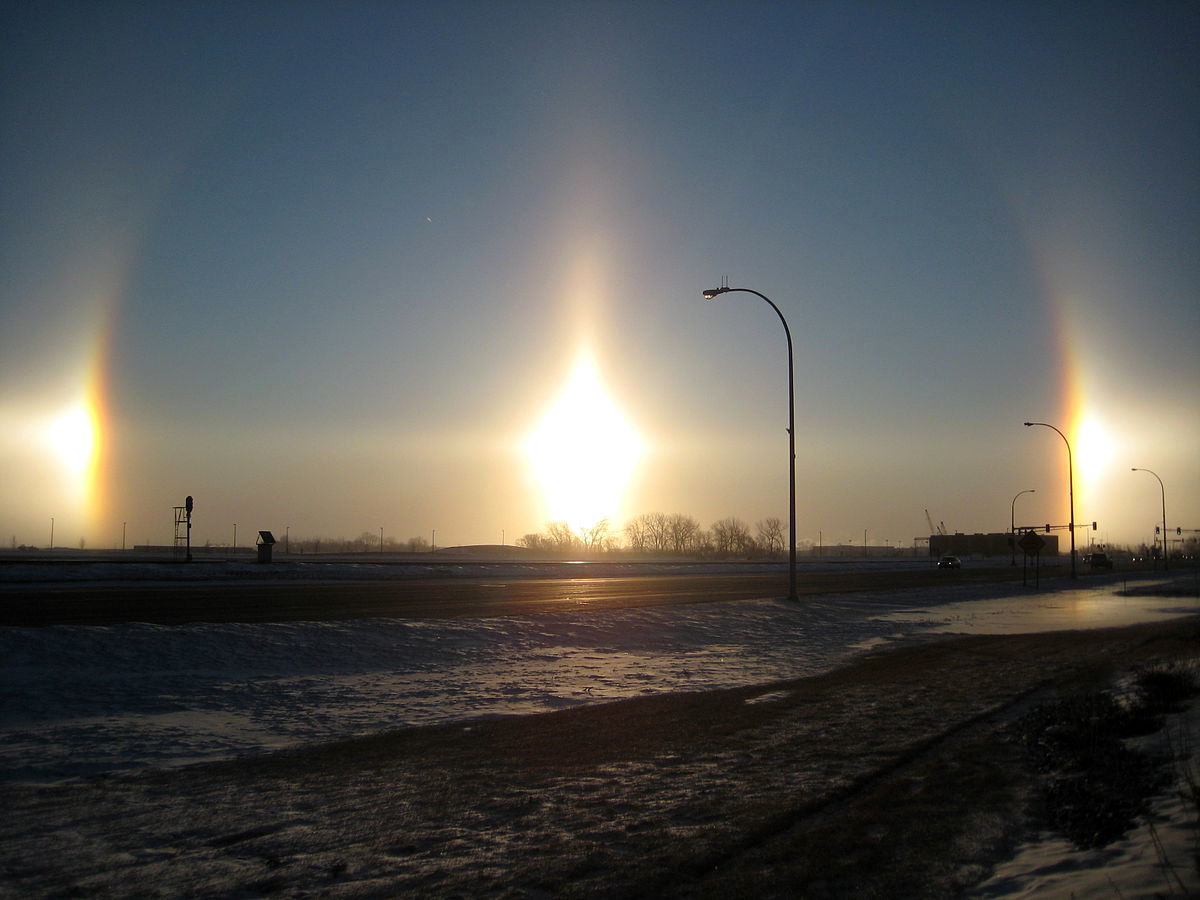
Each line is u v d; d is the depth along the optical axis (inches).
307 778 417.1
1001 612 1594.5
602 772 426.9
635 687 735.1
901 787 389.4
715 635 1136.2
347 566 2588.6
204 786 401.7
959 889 268.2
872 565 4256.9
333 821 344.5
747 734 521.0
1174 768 378.0
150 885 274.7
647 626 1132.5
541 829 333.1
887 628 1284.4
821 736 510.0
